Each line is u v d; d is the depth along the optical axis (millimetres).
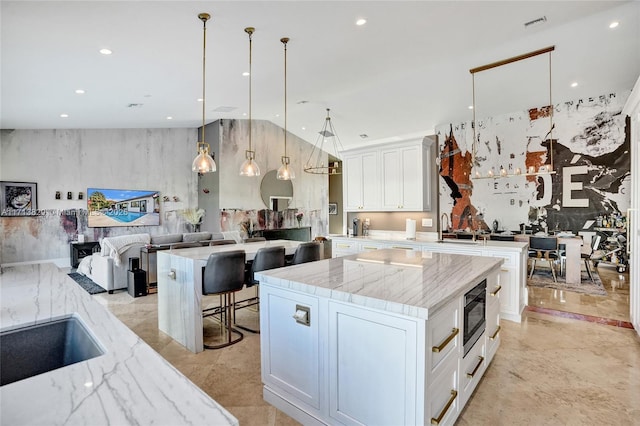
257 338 3387
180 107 6355
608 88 6164
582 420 2059
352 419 1736
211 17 3068
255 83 5270
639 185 3189
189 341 3100
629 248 3490
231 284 3227
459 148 7984
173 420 644
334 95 6309
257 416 2078
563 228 6918
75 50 3443
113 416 654
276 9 3066
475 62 4922
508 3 3336
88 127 7328
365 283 1919
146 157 8297
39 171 7000
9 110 5348
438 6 3258
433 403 1599
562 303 4520
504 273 3873
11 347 1200
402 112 7301
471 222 7852
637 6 3605
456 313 1865
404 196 5031
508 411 2150
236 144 8516
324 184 10797
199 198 9031
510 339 3309
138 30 3168
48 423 630
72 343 1304
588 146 6641
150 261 5566
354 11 3219
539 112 7066
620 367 2730
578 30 4066
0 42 3125
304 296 1930
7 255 6652
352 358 1723
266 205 9188
